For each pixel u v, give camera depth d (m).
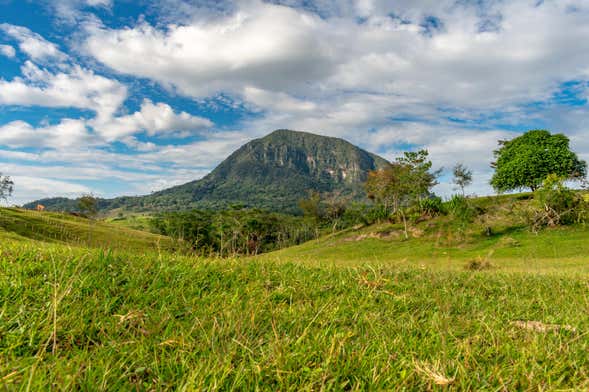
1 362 1.93
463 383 2.00
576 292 6.03
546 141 62.78
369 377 2.04
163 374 1.94
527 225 43.75
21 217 34.78
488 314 3.83
